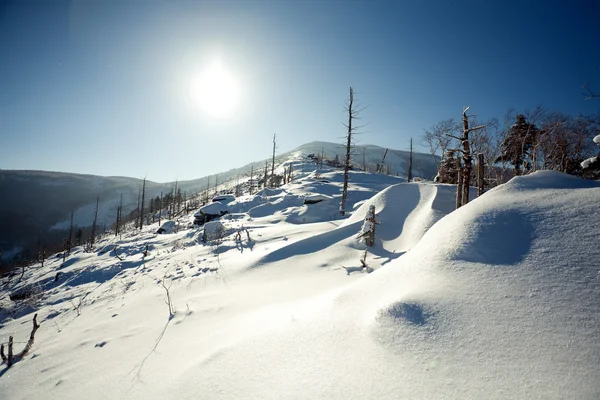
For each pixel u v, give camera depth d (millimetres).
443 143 24828
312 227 14891
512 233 4184
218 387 3035
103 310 8836
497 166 24891
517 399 2010
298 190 31656
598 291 2840
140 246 20062
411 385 2342
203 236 17797
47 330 8273
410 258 4820
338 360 2859
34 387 4770
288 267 9266
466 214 5082
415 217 11266
